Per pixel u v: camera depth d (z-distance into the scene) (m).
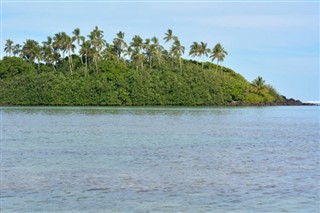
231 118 112.50
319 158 42.81
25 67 173.00
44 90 161.50
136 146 51.59
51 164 37.91
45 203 25.44
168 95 169.38
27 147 49.50
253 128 82.50
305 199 26.59
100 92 163.75
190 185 30.09
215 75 180.75
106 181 31.05
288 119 114.06
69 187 29.19
